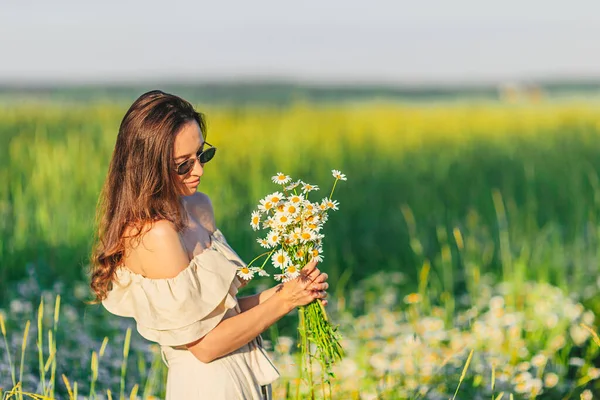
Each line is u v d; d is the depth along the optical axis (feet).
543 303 18.56
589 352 16.43
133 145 9.23
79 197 29.30
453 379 15.20
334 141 49.37
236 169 36.83
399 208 33.88
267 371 9.87
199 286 9.27
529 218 28.14
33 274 22.95
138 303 9.27
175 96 9.51
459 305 22.03
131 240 9.22
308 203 9.82
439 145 51.29
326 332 10.11
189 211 10.36
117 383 15.64
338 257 26.76
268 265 24.44
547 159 43.70
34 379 15.08
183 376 9.47
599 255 23.93
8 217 27.55
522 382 14.61
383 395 14.55
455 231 16.74
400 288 24.29
